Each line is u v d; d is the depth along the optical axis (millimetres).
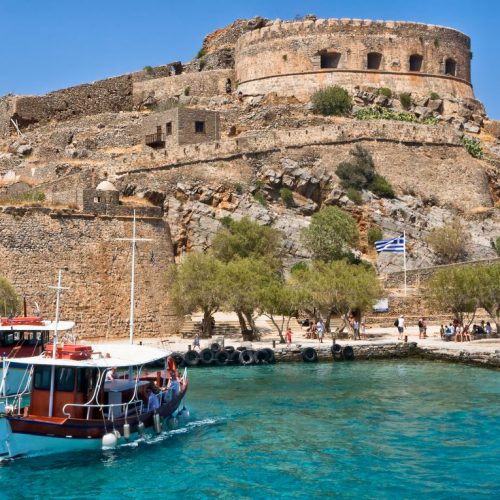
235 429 32438
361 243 76562
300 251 73438
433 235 76500
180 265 60469
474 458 28141
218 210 75062
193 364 50031
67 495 25062
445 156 85188
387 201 78812
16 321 38812
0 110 99688
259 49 98438
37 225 56812
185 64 106750
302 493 24891
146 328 59531
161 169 77750
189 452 29281
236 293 55906
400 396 38844
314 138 82375
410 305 68125
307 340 58062
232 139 80438
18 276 55250
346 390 40656
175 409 33781
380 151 82938
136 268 60281
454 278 55531
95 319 57406
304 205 78062
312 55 95875
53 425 28188
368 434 31516
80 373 29688
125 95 101500
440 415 34531
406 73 96625
